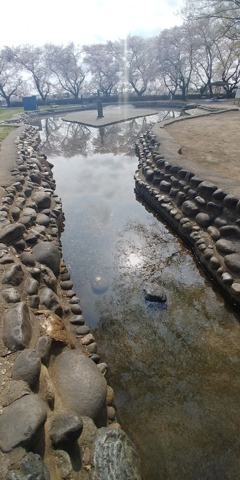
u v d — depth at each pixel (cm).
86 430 146
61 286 284
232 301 271
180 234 389
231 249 295
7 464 114
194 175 406
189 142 671
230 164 484
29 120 1670
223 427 180
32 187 461
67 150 923
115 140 1031
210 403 195
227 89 2197
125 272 329
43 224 357
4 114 1742
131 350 237
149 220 446
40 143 1041
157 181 489
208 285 305
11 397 140
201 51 2180
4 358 164
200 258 328
